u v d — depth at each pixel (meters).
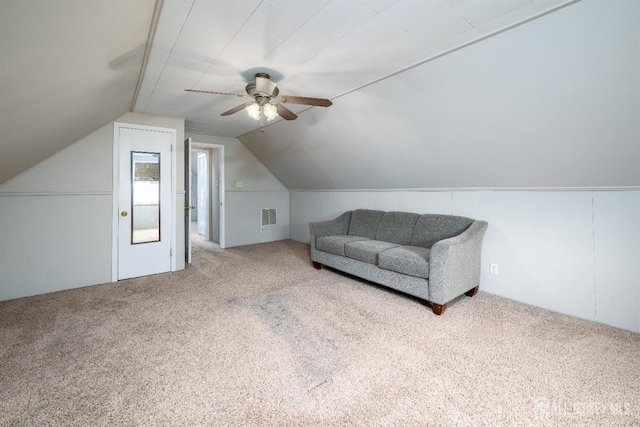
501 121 2.23
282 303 2.75
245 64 2.22
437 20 1.62
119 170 3.40
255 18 1.64
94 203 3.26
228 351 1.94
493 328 2.25
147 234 3.62
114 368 1.75
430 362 1.82
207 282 3.37
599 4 1.39
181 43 1.92
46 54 1.30
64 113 2.16
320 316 2.47
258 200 5.68
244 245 5.48
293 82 2.53
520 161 2.46
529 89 1.92
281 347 1.99
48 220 3.00
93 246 3.26
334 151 3.89
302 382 1.64
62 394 1.53
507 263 2.85
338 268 3.51
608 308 2.29
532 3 1.46
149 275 3.63
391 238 3.58
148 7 1.51
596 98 1.76
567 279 2.49
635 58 1.50
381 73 2.32
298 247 5.33
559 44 1.62
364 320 2.40
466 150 2.67
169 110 3.43
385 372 1.73
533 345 2.00
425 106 2.47
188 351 1.94
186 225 4.10
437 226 3.18
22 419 1.36
